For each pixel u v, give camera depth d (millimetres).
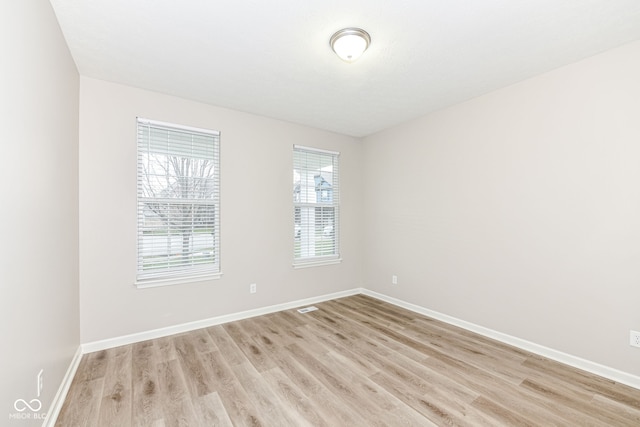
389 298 4102
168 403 1875
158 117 2932
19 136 1295
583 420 1719
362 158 4566
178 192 3084
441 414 1775
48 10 1669
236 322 3326
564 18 1840
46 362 1628
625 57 2107
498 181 2850
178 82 2719
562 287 2420
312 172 4156
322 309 3807
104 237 2648
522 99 2674
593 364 2246
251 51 2219
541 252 2545
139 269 2863
